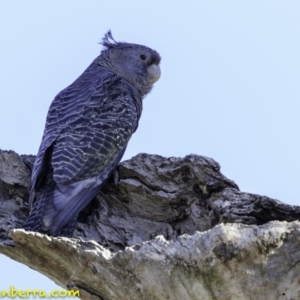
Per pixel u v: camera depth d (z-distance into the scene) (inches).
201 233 374.3
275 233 362.9
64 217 495.5
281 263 368.8
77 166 530.9
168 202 503.2
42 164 517.7
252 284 370.9
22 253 425.1
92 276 395.2
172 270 373.4
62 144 545.3
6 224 481.7
